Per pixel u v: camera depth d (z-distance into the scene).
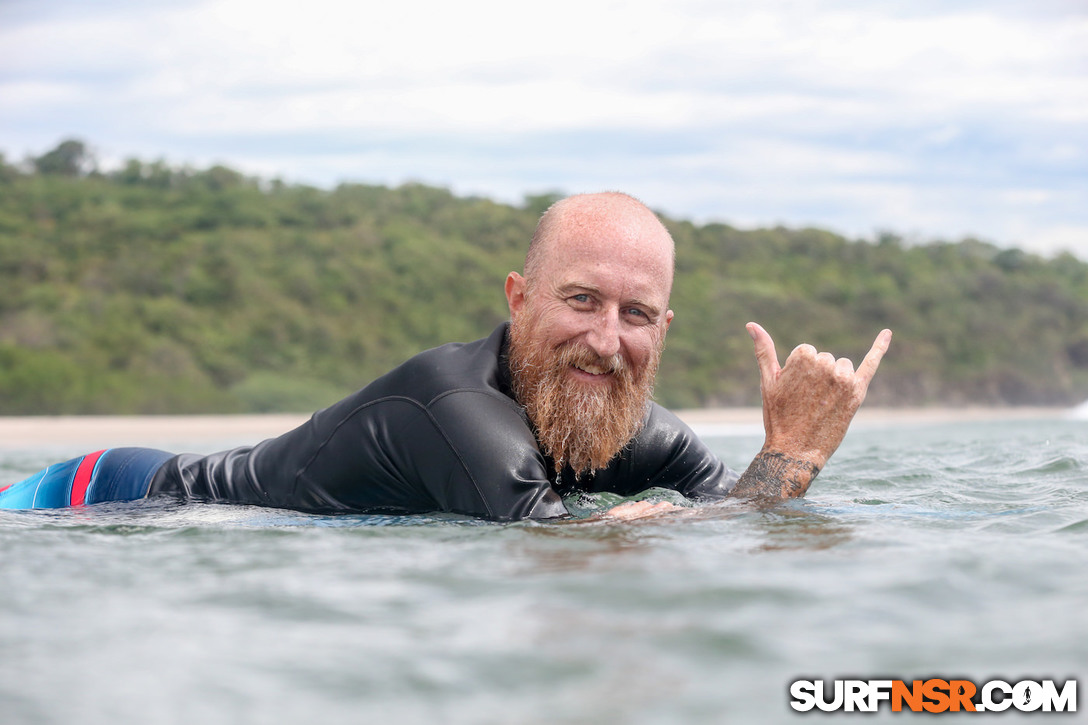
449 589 1.78
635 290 2.65
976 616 1.57
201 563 2.06
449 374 2.74
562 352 2.66
